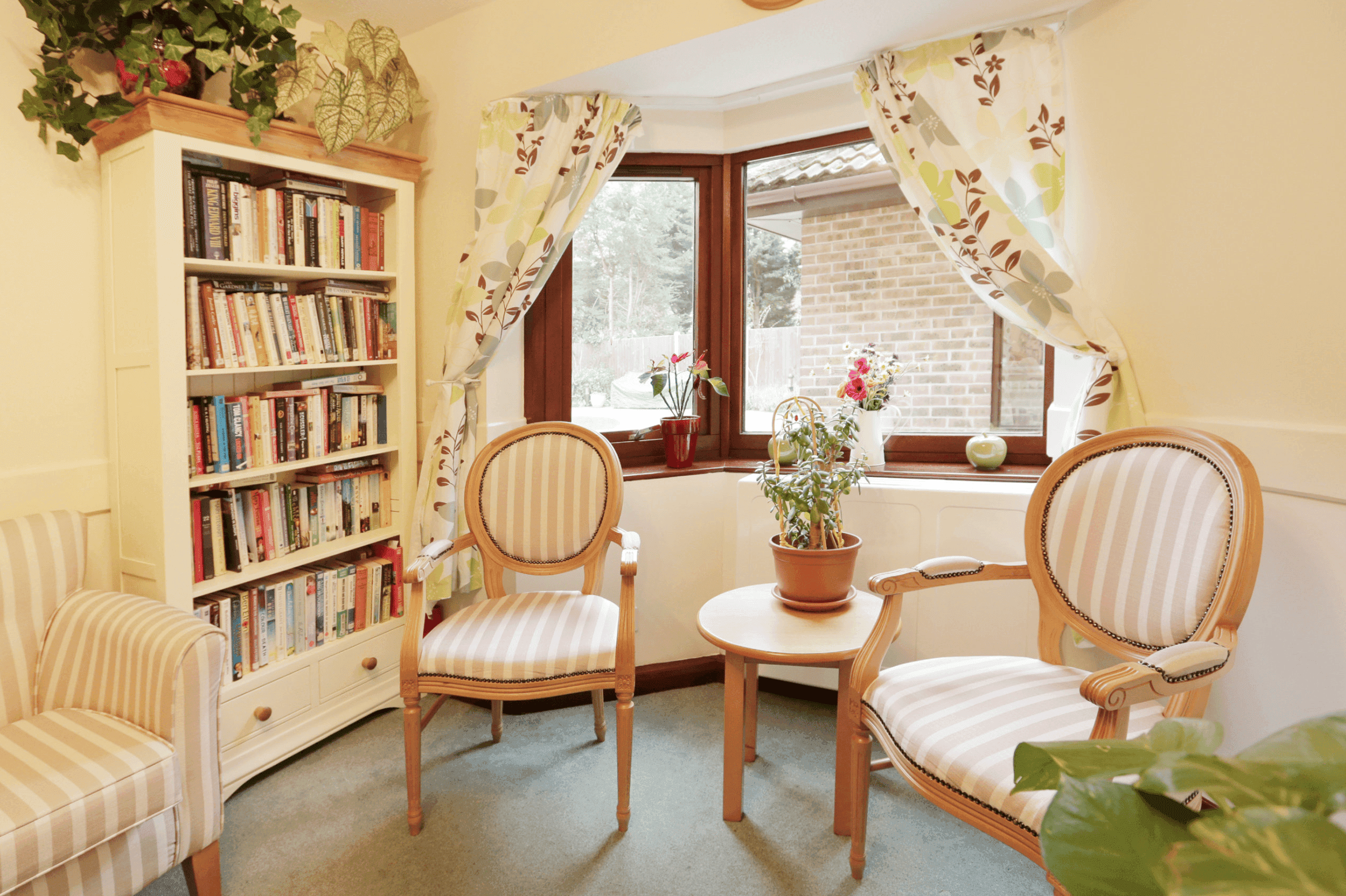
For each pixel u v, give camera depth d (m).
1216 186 1.80
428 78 2.78
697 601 2.86
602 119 2.59
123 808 1.47
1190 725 0.48
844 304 2.81
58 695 1.80
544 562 2.39
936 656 2.35
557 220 2.58
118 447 2.14
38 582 1.85
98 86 2.13
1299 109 1.62
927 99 2.23
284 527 2.43
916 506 2.36
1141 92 1.95
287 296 2.38
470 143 2.70
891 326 2.74
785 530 2.19
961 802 1.36
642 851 1.91
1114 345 2.03
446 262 2.79
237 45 2.18
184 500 2.07
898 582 1.71
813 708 2.68
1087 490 1.75
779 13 2.08
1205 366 1.86
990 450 2.49
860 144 2.73
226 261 2.18
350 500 2.63
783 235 2.90
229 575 2.23
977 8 2.05
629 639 1.97
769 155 2.87
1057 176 2.16
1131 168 2.00
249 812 2.08
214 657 1.64
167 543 2.04
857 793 1.76
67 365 2.10
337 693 2.49
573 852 1.91
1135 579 1.60
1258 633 1.76
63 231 2.07
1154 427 1.70
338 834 1.98
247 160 2.18
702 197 2.96
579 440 2.41
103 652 1.76
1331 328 1.59
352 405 2.62
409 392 2.69
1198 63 1.81
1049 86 2.16
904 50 2.28
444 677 1.95
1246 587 1.38
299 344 2.41
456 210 2.75
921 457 2.71
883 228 2.72
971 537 2.30
